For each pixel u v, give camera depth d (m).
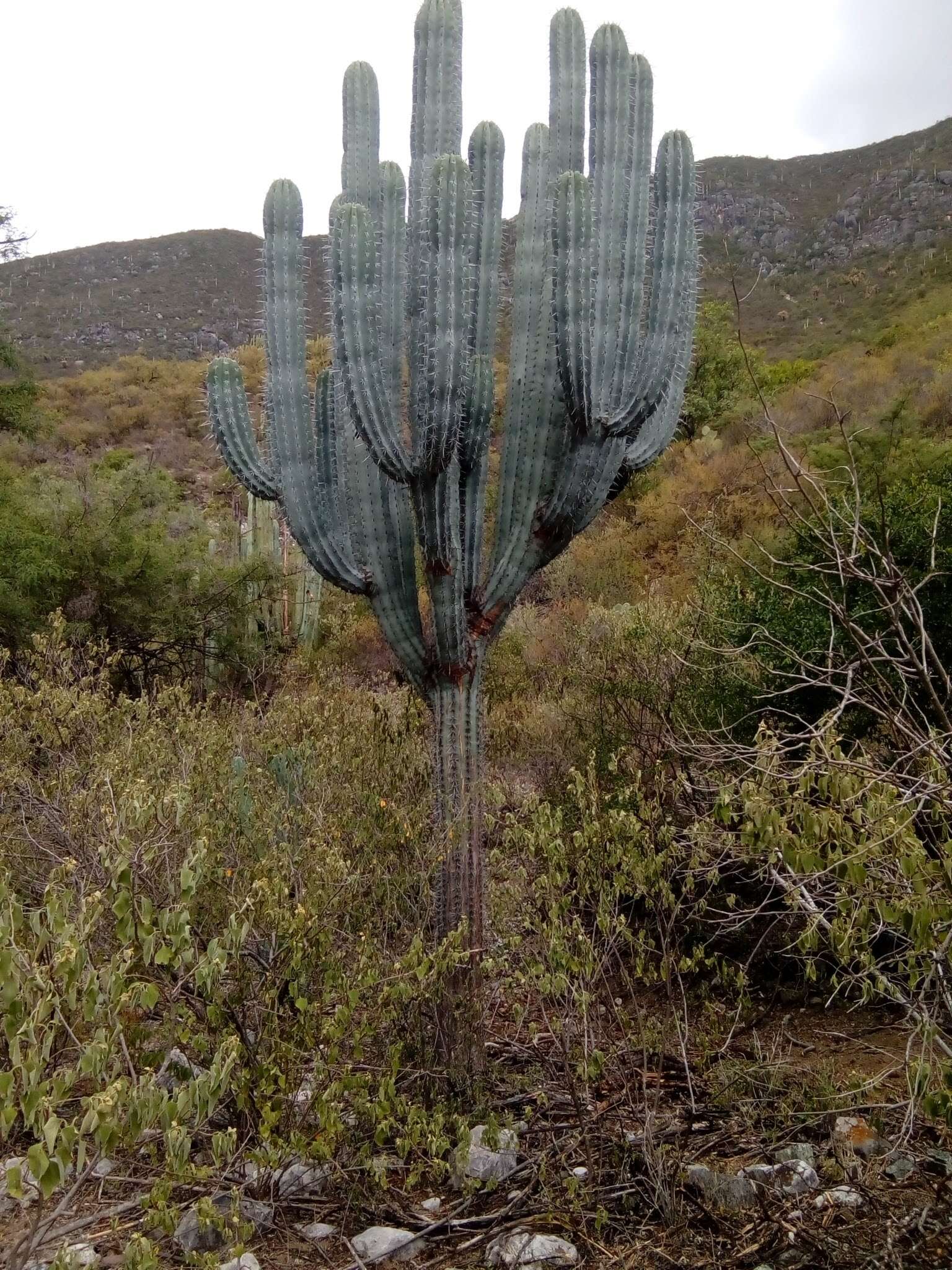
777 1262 2.45
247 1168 2.96
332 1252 2.66
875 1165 2.75
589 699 6.10
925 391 14.15
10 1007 2.03
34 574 9.27
